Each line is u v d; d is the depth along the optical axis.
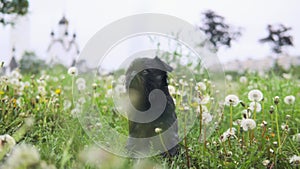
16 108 2.89
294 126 2.95
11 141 2.15
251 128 2.45
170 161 2.46
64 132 2.66
